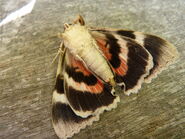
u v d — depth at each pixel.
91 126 0.07
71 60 0.07
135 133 0.07
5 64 0.08
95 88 0.07
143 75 0.07
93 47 0.07
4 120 0.07
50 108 0.07
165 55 0.07
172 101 0.07
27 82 0.08
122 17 0.09
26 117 0.07
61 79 0.07
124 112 0.07
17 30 0.08
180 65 0.08
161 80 0.08
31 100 0.07
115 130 0.07
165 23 0.09
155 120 0.07
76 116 0.07
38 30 0.08
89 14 0.09
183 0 0.09
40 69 0.08
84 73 0.07
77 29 0.07
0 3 0.09
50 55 0.08
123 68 0.07
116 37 0.07
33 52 0.08
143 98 0.07
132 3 0.09
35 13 0.09
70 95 0.07
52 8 0.09
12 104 0.07
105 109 0.07
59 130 0.07
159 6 0.09
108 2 0.09
